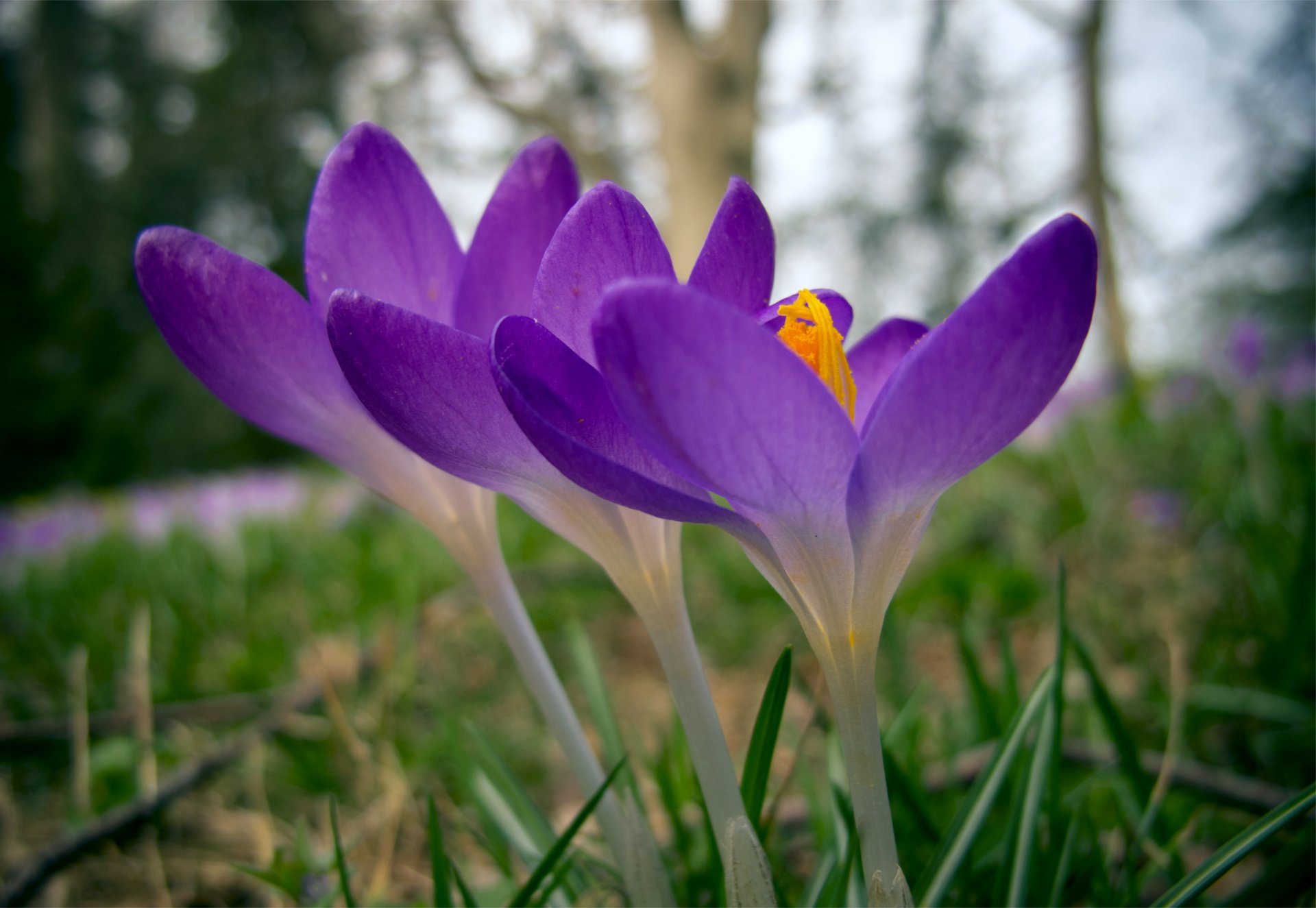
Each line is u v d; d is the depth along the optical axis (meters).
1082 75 2.33
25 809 0.33
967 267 3.25
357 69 2.77
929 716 0.33
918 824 0.17
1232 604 0.37
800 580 0.10
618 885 0.16
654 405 0.09
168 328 0.12
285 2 2.78
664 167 1.49
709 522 0.10
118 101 3.76
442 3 2.05
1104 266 2.27
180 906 0.25
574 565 0.56
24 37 3.81
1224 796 0.21
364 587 0.60
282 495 1.11
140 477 2.88
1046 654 0.41
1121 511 0.62
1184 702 0.28
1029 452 0.92
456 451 0.11
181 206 3.48
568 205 0.13
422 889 0.22
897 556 0.10
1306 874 0.14
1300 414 0.76
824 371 0.11
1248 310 2.70
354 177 0.13
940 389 0.09
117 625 0.60
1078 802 0.20
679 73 1.45
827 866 0.15
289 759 0.32
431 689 0.39
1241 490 0.45
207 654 0.53
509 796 0.18
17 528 0.98
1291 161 2.74
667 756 0.20
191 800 0.31
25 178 3.49
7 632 0.68
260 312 0.12
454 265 0.13
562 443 0.09
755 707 0.41
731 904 0.10
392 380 0.10
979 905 0.17
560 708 0.14
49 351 3.01
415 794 0.28
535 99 2.13
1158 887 0.19
